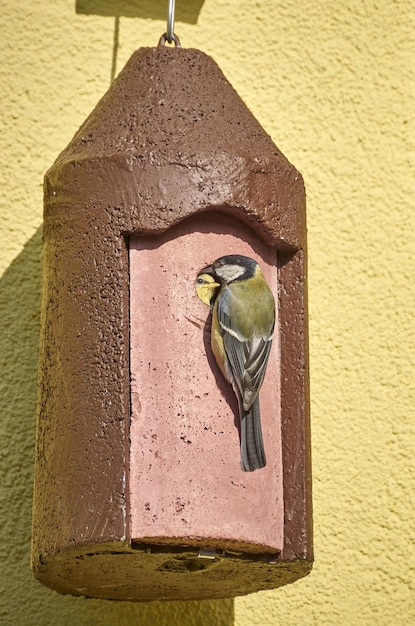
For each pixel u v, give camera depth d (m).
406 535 7.00
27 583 6.59
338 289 7.25
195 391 5.52
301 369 5.75
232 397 5.55
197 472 5.45
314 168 7.38
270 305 5.65
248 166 5.74
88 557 5.50
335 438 7.06
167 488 5.41
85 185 5.72
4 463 6.72
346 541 6.95
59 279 5.74
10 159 7.12
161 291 5.60
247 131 5.95
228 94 6.07
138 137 5.79
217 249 5.70
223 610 6.72
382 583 6.92
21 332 6.89
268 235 5.77
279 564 5.60
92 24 7.36
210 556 5.52
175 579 5.89
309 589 6.84
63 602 6.59
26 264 6.99
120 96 6.01
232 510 5.45
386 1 7.68
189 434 5.48
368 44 7.61
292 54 7.52
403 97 7.57
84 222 5.68
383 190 7.42
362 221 7.36
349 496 7.00
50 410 5.71
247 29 7.51
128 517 5.33
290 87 7.48
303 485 5.64
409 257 7.36
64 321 5.66
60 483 5.52
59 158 5.98
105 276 5.59
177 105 5.91
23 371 6.85
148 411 5.48
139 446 5.44
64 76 7.28
